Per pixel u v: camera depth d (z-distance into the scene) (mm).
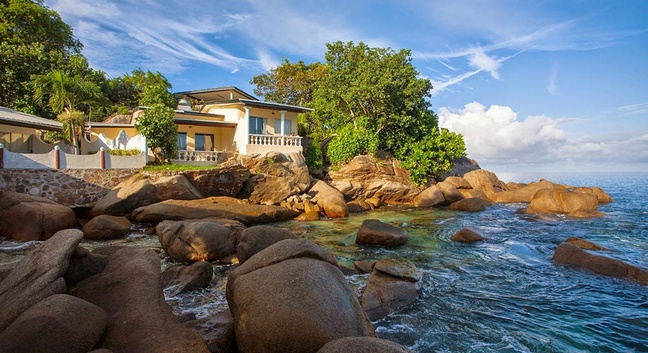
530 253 13562
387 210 27438
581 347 6848
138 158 21562
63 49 39438
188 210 18703
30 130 23875
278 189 24750
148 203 19406
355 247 14828
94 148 25375
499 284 10242
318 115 37906
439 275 11070
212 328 6023
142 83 43125
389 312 8078
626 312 8367
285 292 5176
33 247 13922
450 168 34781
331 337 4758
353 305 5648
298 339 4719
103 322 5000
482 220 22266
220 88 34500
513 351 6672
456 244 15352
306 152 31703
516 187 39188
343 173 30031
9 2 33656
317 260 6137
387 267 9664
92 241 15234
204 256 12102
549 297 9258
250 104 28266
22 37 34031
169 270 9844
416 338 7109
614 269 10727
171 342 5012
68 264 6000
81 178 19609
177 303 8453
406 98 34656
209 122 27359
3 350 4172
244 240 10406
